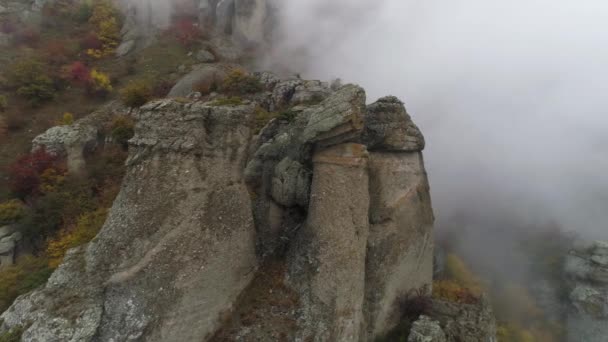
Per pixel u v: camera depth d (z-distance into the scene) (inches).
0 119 1001.5
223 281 477.4
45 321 388.2
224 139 490.0
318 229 523.2
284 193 625.0
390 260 577.9
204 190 465.7
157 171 453.1
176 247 435.8
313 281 498.6
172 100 487.8
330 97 590.2
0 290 556.7
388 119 634.8
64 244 655.8
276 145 721.0
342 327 469.7
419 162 667.4
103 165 897.5
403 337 551.5
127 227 433.4
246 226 510.0
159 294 416.2
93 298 406.0
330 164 544.1
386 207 591.8
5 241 700.7
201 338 448.5
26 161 856.3
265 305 503.5
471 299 916.6
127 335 393.4
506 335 896.9
